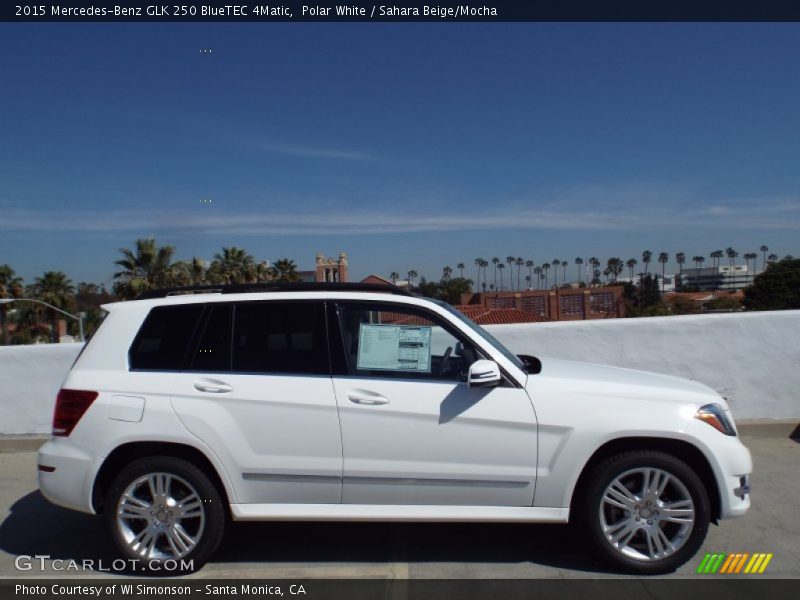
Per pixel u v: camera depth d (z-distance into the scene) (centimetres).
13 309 4188
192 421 412
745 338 739
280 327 433
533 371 451
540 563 432
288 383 418
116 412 415
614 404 412
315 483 414
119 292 3416
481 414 410
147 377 423
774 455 655
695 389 438
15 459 709
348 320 435
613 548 409
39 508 557
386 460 411
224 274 4316
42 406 754
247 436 412
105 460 416
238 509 415
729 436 417
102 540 487
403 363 425
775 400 738
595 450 408
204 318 436
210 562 441
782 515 504
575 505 427
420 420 411
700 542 405
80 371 431
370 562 439
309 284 459
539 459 410
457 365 430
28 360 753
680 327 745
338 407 411
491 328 761
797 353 733
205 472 425
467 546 462
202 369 425
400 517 411
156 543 422
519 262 9606
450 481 411
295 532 492
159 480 416
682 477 403
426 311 436
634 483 414
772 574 411
